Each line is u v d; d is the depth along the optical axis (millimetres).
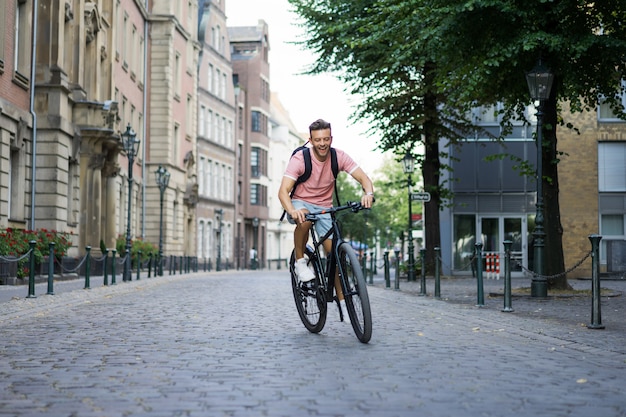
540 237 16750
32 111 26641
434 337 9672
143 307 14828
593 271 10836
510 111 20516
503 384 6301
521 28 16438
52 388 6152
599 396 5859
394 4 18469
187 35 56656
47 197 27312
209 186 66000
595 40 16016
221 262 67625
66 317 12625
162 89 51031
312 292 9492
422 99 28375
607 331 10422
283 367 7133
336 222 8969
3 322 11664
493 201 36000
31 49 26766
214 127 67688
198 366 7230
